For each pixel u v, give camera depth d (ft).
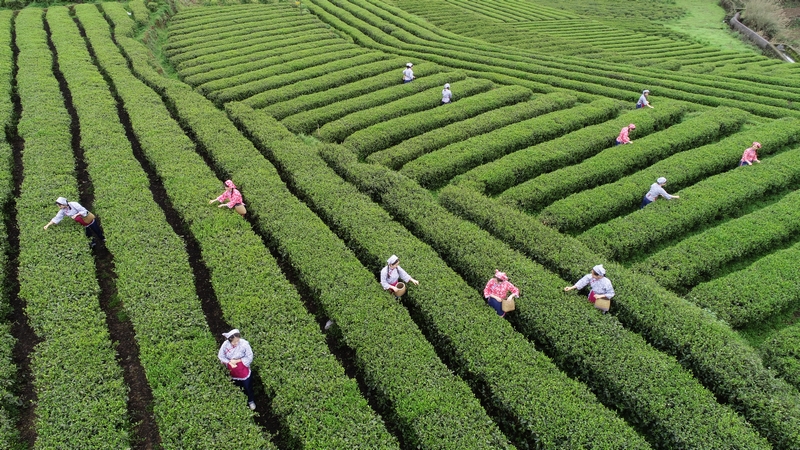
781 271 55.11
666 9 227.40
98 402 38.93
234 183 69.00
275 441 40.19
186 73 110.32
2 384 41.39
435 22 169.37
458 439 36.94
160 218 60.49
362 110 95.55
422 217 62.80
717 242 59.77
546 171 78.33
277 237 58.29
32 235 56.13
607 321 46.88
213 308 52.11
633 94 105.70
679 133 84.58
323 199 65.82
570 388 40.96
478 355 43.68
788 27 212.84
